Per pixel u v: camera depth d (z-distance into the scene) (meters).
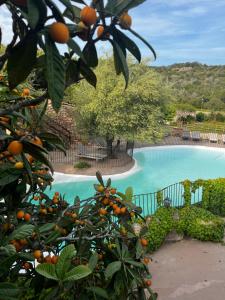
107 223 3.00
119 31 1.25
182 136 25.98
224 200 9.21
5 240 1.86
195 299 5.55
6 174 1.97
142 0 1.18
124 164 17.86
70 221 2.73
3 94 2.28
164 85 19.02
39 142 1.85
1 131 1.66
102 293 2.34
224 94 45.19
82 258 2.51
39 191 3.04
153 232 7.06
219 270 6.48
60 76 1.06
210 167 19.17
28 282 2.54
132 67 17.00
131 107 16.59
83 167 16.56
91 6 1.20
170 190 11.81
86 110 16.66
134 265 2.60
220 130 27.73
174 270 6.46
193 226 7.73
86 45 1.27
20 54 1.13
